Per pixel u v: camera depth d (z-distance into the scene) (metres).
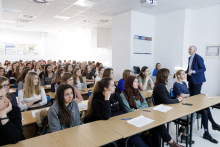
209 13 4.95
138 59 5.97
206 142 2.57
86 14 6.19
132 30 5.68
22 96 2.57
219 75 4.78
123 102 2.45
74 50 12.90
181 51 5.38
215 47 4.83
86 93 3.55
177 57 5.51
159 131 2.11
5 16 6.61
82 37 11.71
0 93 1.32
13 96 2.27
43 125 1.77
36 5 5.14
